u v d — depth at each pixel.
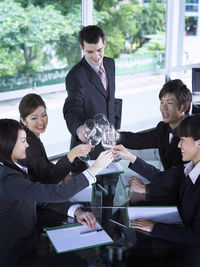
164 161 2.47
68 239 1.56
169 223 1.69
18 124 1.69
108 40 5.26
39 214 1.78
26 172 1.83
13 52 4.37
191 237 1.56
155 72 5.92
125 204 1.86
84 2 4.79
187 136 1.74
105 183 2.13
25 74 4.55
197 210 1.61
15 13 4.26
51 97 5.20
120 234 1.59
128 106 5.93
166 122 2.43
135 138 2.59
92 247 1.50
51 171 2.23
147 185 2.04
